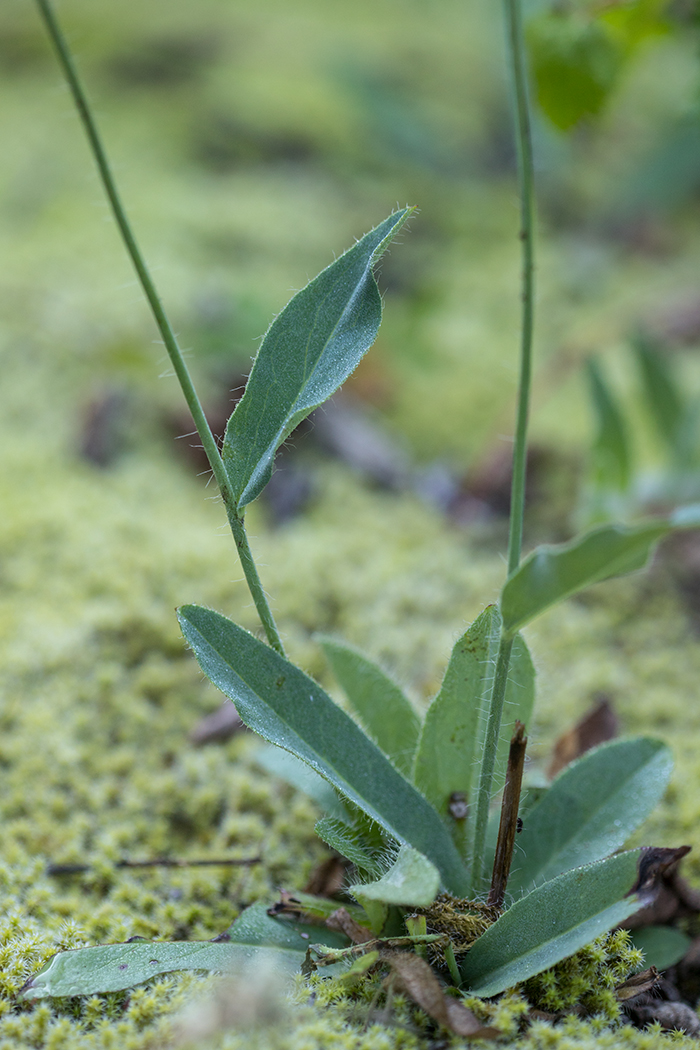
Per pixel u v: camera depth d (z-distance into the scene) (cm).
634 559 47
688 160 106
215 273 96
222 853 54
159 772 56
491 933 48
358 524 72
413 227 113
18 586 62
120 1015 48
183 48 152
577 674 60
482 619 49
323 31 162
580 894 48
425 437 81
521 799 51
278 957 49
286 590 63
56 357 86
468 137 132
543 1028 48
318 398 48
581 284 102
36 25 156
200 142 127
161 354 84
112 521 68
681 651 62
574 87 55
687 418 69
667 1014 50
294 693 48
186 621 48
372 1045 47
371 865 48
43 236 105
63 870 53
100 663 60
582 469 76
